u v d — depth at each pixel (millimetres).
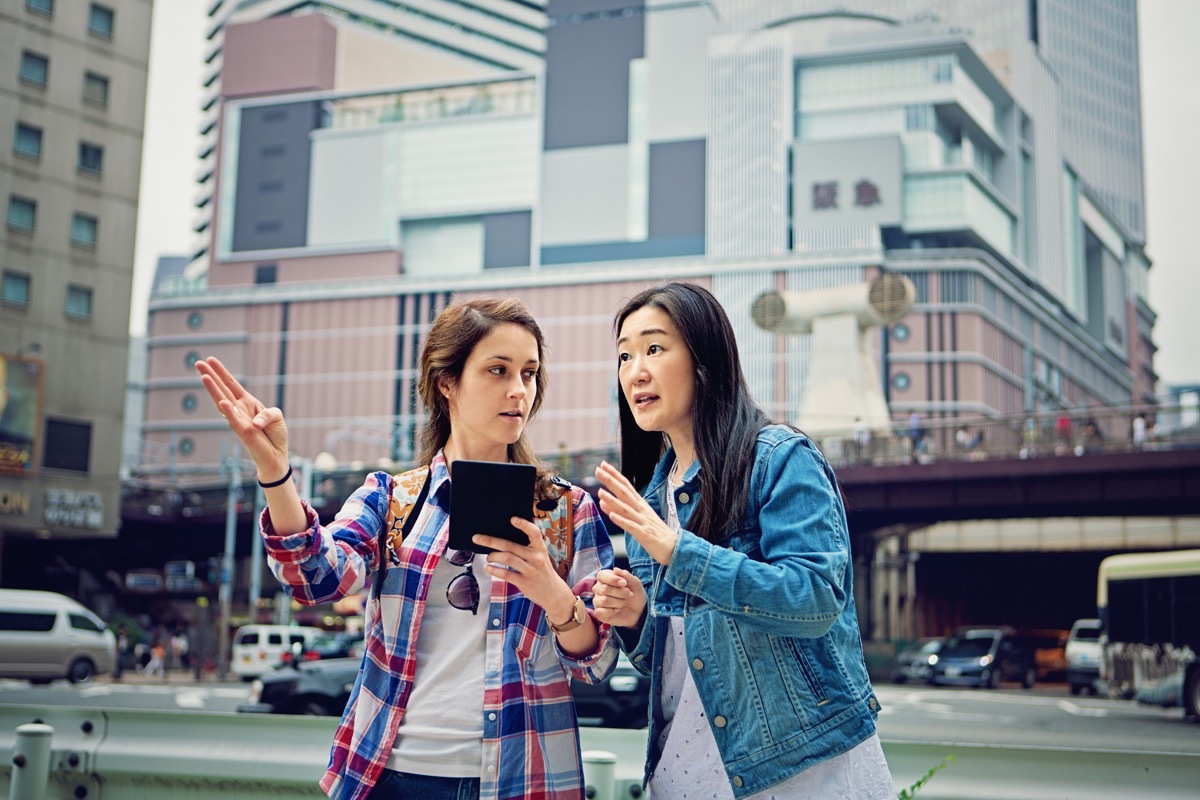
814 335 42625
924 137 93688
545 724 2107
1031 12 120000
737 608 1914
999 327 90625
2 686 23062
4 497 38594
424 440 2336
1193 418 30109
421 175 103438
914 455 33375
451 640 2119
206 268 106812
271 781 3840
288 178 104750
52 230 41906
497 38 117188
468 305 2279
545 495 2256
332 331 97812
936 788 3188
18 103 41875
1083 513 32656
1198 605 15961
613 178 99312
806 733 2027
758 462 2113
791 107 95500
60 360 41156
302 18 108000
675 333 2201
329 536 2035
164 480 91562
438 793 2041
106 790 4191
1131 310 128500
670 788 2150
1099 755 3098
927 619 52844
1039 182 106938
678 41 100438
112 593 50469
